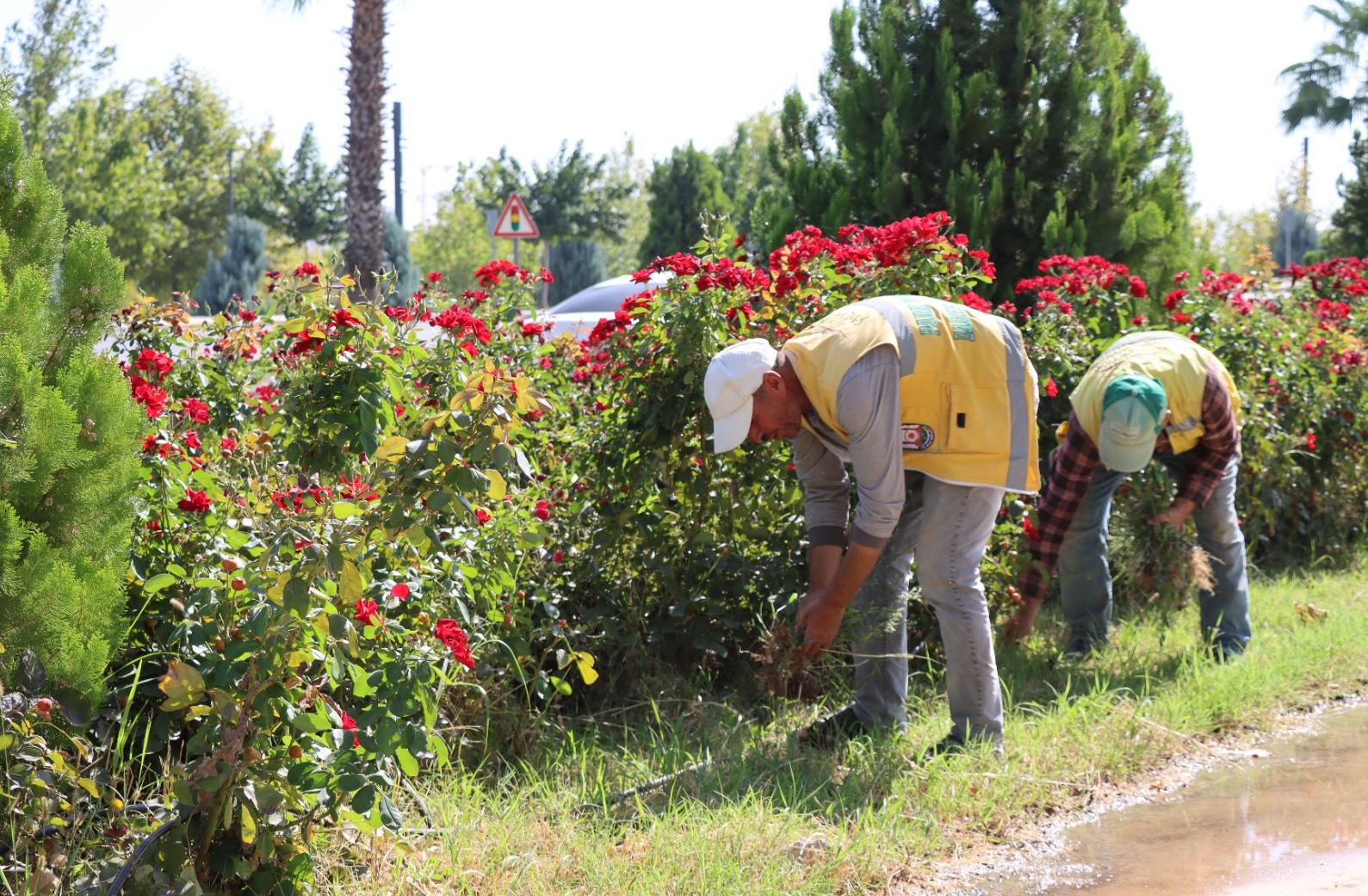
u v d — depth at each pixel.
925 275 4.86
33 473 2.75
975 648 3.88
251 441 3.85
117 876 2.59
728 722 4.24
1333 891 3.09
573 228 35.03
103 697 2.84
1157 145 8.15
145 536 3.40
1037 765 3.89
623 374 4.65
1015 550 5.08
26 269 2.88
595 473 4.73
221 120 42.84
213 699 2.66
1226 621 5.10
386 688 2.91
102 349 4.84
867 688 4.11
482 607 3.98
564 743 3.96
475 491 2.85
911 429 3.68
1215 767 4.03
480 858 3.12
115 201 33.38
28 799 2.71
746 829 3.31
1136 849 3.38
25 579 2.70
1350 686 4.80
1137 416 4.53
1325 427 7.01
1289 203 37.56
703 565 4.64
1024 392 3.78
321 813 2.89
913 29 7.95
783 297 4.68
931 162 7.90
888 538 3.73
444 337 4.34
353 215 15.12
